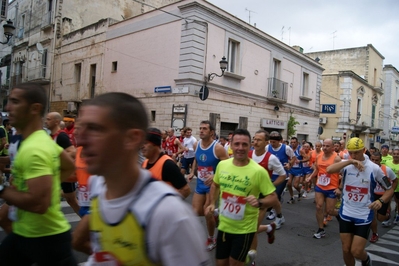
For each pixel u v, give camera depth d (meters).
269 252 5.32
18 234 2.45
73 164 2.80
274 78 20.20
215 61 16.00
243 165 3.52
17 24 27.80
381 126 42.28
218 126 16.39
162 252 1.24
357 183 4.23
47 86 23.41
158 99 16.02
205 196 5.29
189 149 10.69
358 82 32.97
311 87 24.95
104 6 23.67
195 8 14.72
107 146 1.29
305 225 7.22
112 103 1.30
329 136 31.88
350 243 4.21
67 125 7.28
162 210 1.24
